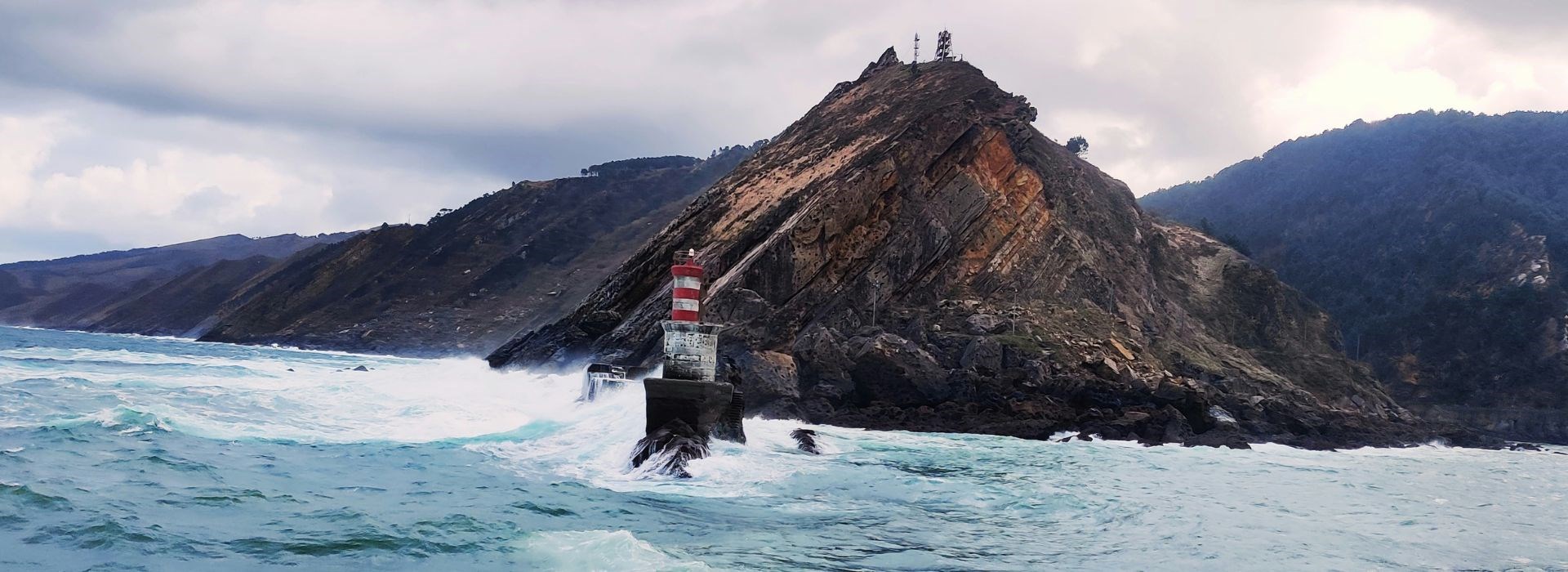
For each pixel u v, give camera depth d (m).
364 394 36.28
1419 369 130.88
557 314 159.25
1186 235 104.44
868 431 41.12
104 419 22.86
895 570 13.98
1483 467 41.00
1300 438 50.56
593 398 33.12
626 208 198.75
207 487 16.44
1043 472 27.36
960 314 62.66
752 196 75.19
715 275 64.69
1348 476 31.61
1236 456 38.19
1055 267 75.81
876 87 92.69
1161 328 78.94
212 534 13.34
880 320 62.50
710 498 19.02
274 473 18.39
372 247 192.12
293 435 24.03
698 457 22.12
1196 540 17.22
